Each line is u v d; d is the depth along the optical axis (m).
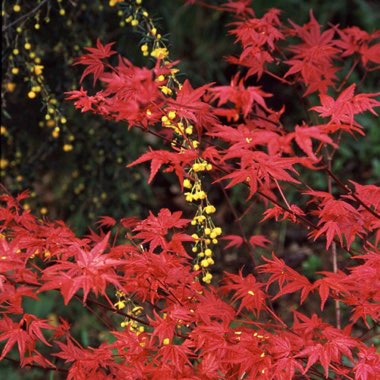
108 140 4.24
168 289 2.50
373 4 6.55
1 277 2.11
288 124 5.86
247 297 2.55
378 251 2.51
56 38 3.89
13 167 4.17
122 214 4.49
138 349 2.36
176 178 5.56
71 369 2.39
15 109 4.18
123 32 4.19
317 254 5.22
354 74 6.07
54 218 4.83
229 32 3.02
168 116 2.34
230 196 5.49
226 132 2.18
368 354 2.22
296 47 3.21
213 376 2.22
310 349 2.16
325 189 5.64
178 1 5.61
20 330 2.31
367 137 6.18
